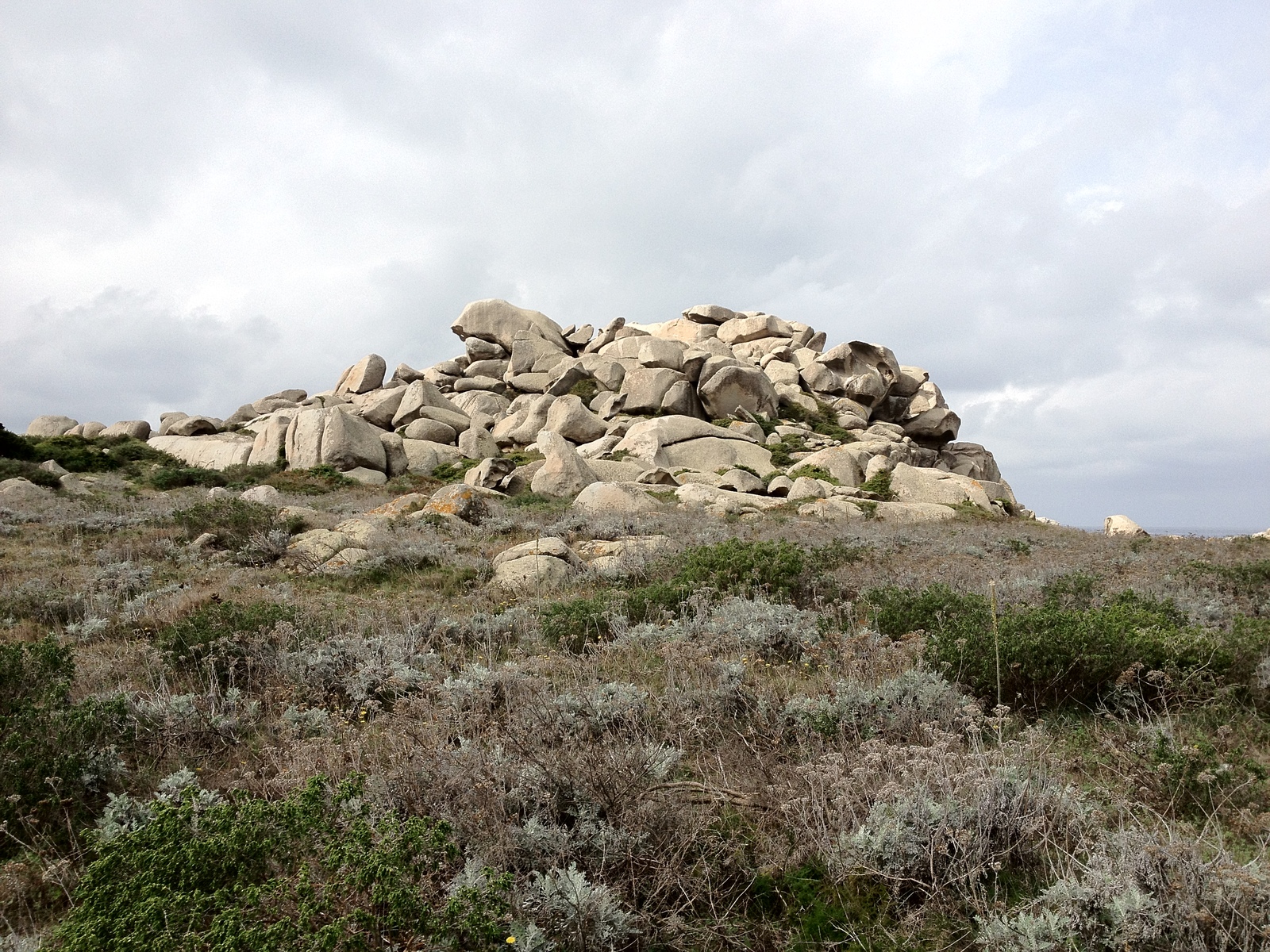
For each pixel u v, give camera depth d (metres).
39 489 23.19
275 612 8.27
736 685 6.24
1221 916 3.32
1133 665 6.22
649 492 29.36
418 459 38.94
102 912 3.07
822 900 3.86
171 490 28.44
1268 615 9.30
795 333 57.97
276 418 40.12
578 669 6.99
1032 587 10.60
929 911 3.73
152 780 5.20
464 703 6.13
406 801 4.31
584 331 60.34
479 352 58.03
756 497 29.83
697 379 47.41
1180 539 19.95
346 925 2.88
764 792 4.62
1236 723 5.82
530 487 30.50
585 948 3.42
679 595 9.67
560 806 4.48
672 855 4.02
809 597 10.08
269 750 5.39
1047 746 5.22
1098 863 3.71
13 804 4.51
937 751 4.56
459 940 3.03
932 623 7.98
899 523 23.69
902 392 56.75
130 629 8.80
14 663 6.10
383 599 10.74
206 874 3.25
